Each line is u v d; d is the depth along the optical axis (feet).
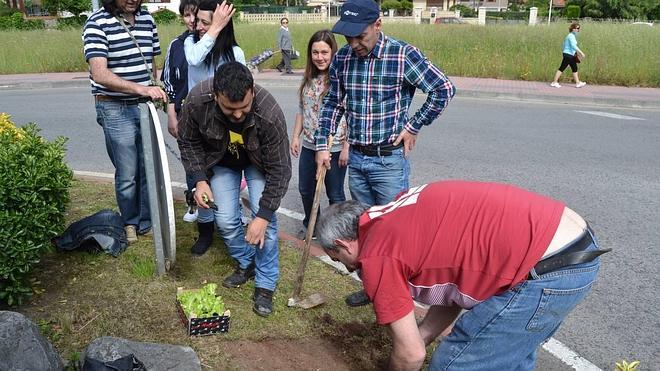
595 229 16.42
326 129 12.01
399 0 202.08
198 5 12.86
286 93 41.47
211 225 13.64
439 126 30.35
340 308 11.51
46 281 11.85
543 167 22.61
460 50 54.34
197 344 10.05
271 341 10.36
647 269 14.03
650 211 17.90
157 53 14.26
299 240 14.83
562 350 10.72
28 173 10.50
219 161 10.89
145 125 11.07
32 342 8.22
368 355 10.11
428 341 9.54
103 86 12.50
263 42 59.06
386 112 11.56
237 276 12.16
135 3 12.82
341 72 11.77
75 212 15.69
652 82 46.75
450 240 7.33
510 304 7.34
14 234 9.96
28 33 61.52
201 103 9.94
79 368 9.04
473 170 22.00
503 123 31.63
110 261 12.85
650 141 27.66
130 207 13.85
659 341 11.07
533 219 7.36
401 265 7.33
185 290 11.30
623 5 153.79
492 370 7.81
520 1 222.48
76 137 26.53
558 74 45.16
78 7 95.96
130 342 9.37
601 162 23.52
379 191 12.08
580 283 7.41
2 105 36.04
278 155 10.23
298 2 202.28
